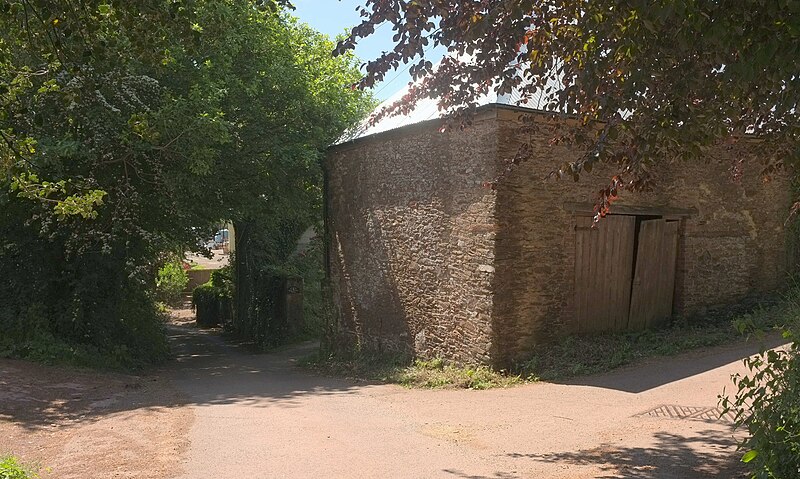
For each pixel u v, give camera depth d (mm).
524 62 6152
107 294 14523
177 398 9797
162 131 12117
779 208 13102
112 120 11867
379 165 13312
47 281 13633
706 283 12227
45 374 10969
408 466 5664
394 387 10547
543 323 10586
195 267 40656
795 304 7277
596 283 11125
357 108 18312
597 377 9383
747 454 4062
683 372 8891
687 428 6453
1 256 13336
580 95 5785
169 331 27141
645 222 11555
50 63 7082
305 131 16156
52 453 6453
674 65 5066
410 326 12477
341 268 14961
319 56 17578
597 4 5051
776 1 3992
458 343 11062
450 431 6984
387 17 5270
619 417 7141
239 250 23875
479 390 9516
